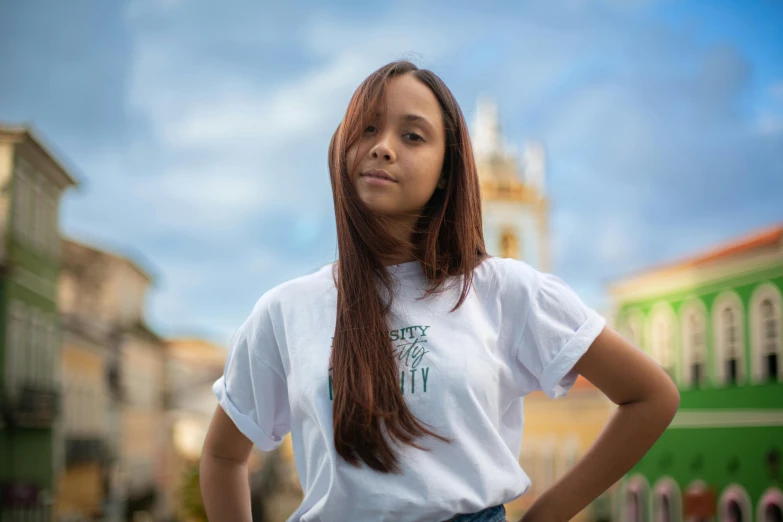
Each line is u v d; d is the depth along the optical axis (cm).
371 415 145
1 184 2273
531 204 3966
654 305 2458
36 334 2466
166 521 4203
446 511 143
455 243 161
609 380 158
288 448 3997
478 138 4162
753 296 2055
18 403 2262
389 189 156
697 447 2228
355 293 154
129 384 3794
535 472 2927
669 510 2323
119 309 3706
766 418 1995
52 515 2581
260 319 168
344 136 161
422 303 156
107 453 3369
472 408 147
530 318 157
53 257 2658
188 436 4509
